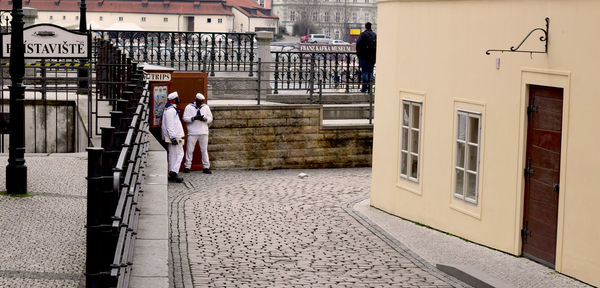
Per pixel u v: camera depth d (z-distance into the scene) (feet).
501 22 45.27
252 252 43.93
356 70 90.94
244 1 579.89
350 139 79.87
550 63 41.42
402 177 55.67
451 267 40.55
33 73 79.71
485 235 46.93
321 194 64.03
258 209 56.59
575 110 39.73
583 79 39.24
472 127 48.26
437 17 51.44
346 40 577.02
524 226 43.96
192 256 42.55
